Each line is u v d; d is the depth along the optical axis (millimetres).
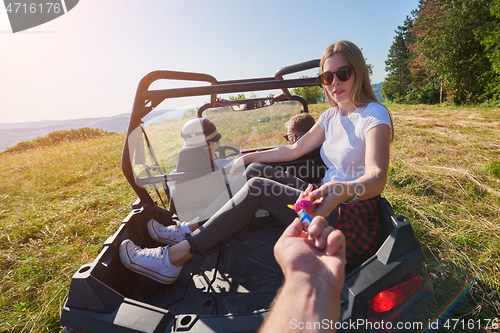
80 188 5562
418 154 5160
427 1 32062
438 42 22484
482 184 3420
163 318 1055
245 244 1977
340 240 506
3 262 2857
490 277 1937
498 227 2492
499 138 6207
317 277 458
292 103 2758
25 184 6602
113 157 8945
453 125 8703
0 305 2219
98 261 1343
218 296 1528
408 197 3234
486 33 18344
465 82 20922
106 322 1074
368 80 1598
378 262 1132
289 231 580
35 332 1930
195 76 2234
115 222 3588
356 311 991
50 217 3969
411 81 46375
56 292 2270
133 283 1634
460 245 2316
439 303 1617
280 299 467
